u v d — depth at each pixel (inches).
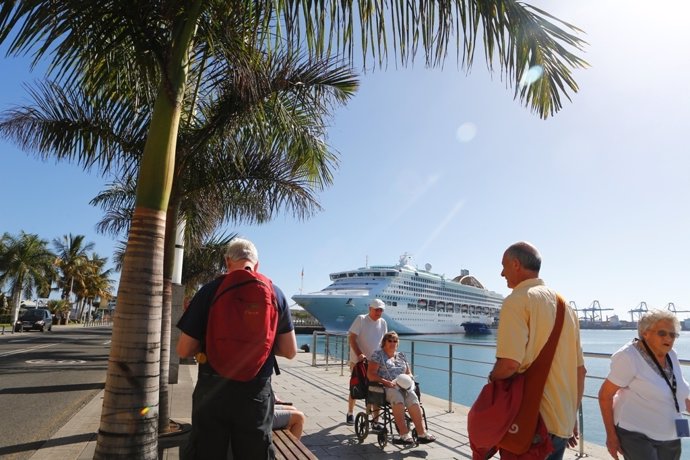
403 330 2465.6
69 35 132.2
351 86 221.0
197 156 245.9
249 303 100.5
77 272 2810.0
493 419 100.3
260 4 138.9
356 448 213.3
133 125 227.1
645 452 123.4
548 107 152.3
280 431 161.8
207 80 203.2
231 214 311.3
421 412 212.2
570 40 141.3
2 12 113.0
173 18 135.9
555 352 101.3
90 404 308.3
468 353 1213.1
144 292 128.6
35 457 188.4
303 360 625.9
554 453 101.8
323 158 270.8
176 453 189.6
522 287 106.3
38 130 235.1
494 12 138.4
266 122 229.8
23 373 470.6
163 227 134.3
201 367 102.3
